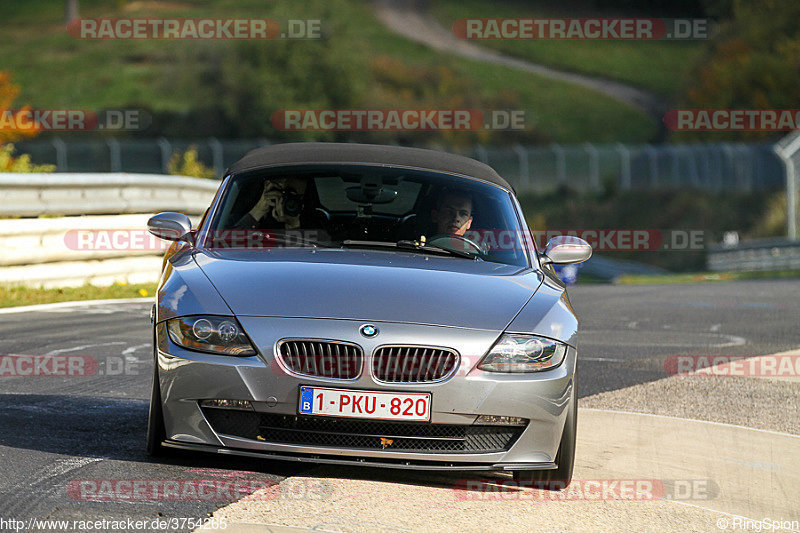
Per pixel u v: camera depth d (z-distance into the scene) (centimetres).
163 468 1692
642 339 3934
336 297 1686
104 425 1994
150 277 4953
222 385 1606
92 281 4594
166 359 1653
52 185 4331
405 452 1633
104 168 17562
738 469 1994
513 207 2183
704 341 3900
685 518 1650
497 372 1642
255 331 1622
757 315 5000
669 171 19862
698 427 2342
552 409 1675
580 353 3481
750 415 2508
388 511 1545
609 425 2312
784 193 17938
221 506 1500
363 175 2133
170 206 5125
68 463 1691
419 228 2067
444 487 1716
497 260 2020
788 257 12706
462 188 2155
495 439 1677
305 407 1600
